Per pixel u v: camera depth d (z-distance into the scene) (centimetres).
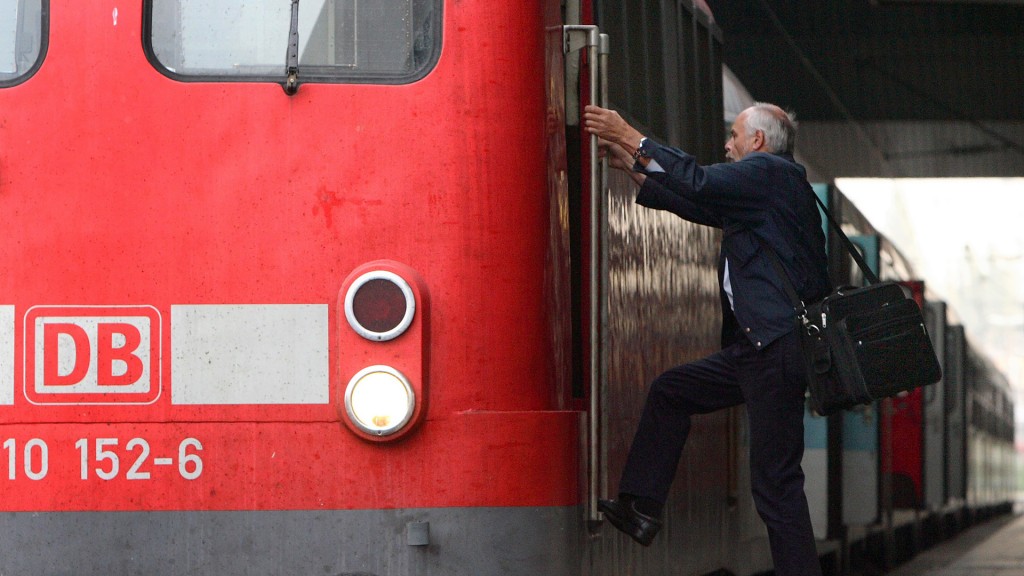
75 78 925
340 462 905
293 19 925
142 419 910
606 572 1115
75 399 912
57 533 908
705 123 1617
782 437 1091
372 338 899
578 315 1023
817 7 5541
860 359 1047
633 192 1241
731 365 1136
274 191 916
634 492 1125
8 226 920
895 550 3581
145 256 916
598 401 992
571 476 934
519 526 908
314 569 902
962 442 5475
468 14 927
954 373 4966
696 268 1534
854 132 6175
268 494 905
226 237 916
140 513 906
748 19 5503
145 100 922
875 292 1062
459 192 919
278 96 920
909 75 5838
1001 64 5778
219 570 904
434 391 910
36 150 923
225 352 912
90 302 916
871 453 2536
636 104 1268
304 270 913
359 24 928
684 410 1142
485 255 920
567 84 1013
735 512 1716
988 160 6712
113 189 920
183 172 918
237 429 909
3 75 931
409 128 919
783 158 1120
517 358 923
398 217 916
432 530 903
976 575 3225
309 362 910
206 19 930
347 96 919
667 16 1423
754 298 1077
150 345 913
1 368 916
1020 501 15000
